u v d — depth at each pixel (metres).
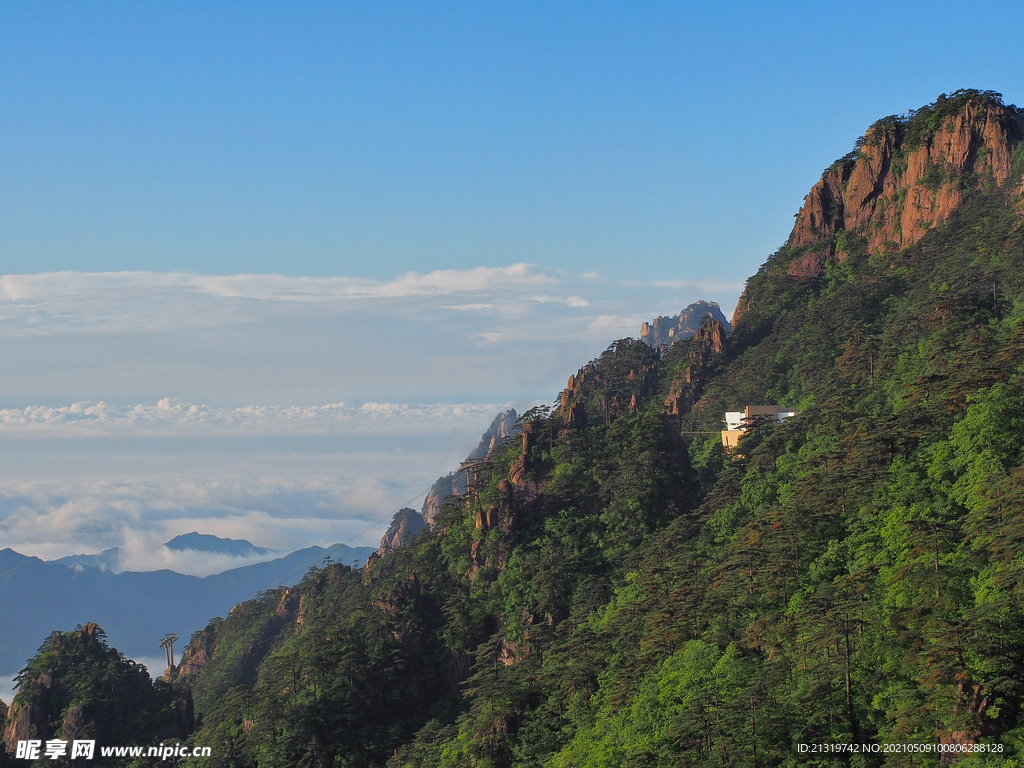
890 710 117.38
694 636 155.75
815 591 146.25
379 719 198.62
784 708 125.81
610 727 146.50
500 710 166.25
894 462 166.12
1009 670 112.50
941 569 131.25
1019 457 150.50
